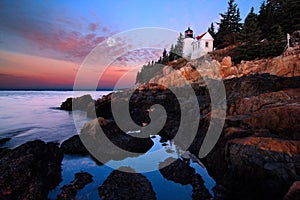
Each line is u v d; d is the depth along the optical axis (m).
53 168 9.48
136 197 7.21
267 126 8.62
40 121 26.41
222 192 7.01
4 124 24.42
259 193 6.04
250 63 22.16
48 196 7.48
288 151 6.15
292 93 11.00
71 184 8.18
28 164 8.30
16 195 7.01
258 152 6.53
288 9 31.61
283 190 5.35
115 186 7.93
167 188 7.94
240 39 35.50
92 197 7.26
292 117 7.84
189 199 7.18
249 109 11.64
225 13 45.41
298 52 16.56
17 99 66.81
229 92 17.41
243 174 6.66
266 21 36.47
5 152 11.30
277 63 17.45
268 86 14.72
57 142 16.08
